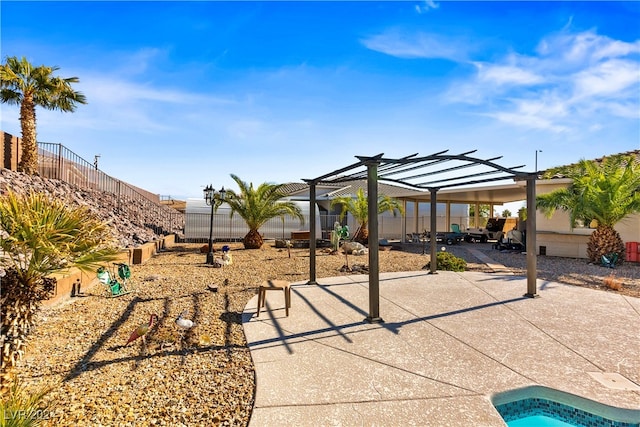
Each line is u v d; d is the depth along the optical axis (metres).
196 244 19.89
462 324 5.71
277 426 2.98
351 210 20.31
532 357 4.43
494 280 9.27
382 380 3.81
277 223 23.22
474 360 4.34
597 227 12.93
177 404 3.34
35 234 3.45
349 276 10.02
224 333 5.32
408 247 20.36
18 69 14.62
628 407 3.28
